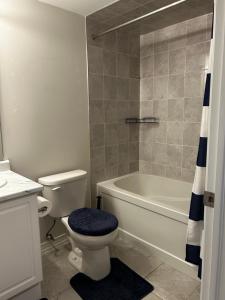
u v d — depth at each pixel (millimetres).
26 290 1467
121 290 1625
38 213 1577
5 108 1764
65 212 1994
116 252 2082
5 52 1715
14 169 1871
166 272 1820
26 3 1784
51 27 1946
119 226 2324
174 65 2418
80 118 2262
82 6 1959
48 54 1954
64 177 1972
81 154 2322
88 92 2285
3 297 1333
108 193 2361
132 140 2820
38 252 1469
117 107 2572
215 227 872
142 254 2053
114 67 2471
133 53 2645
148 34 2596
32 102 1904
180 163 2537
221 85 790
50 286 1679
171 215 1842
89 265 1745
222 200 852
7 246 1318
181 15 2133
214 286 920
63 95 2098
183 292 1610
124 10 2035
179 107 2447
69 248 2164
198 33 2184
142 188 2848
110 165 2611
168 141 2609
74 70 2148
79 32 2137
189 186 2467
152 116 2715
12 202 1309
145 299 1550
